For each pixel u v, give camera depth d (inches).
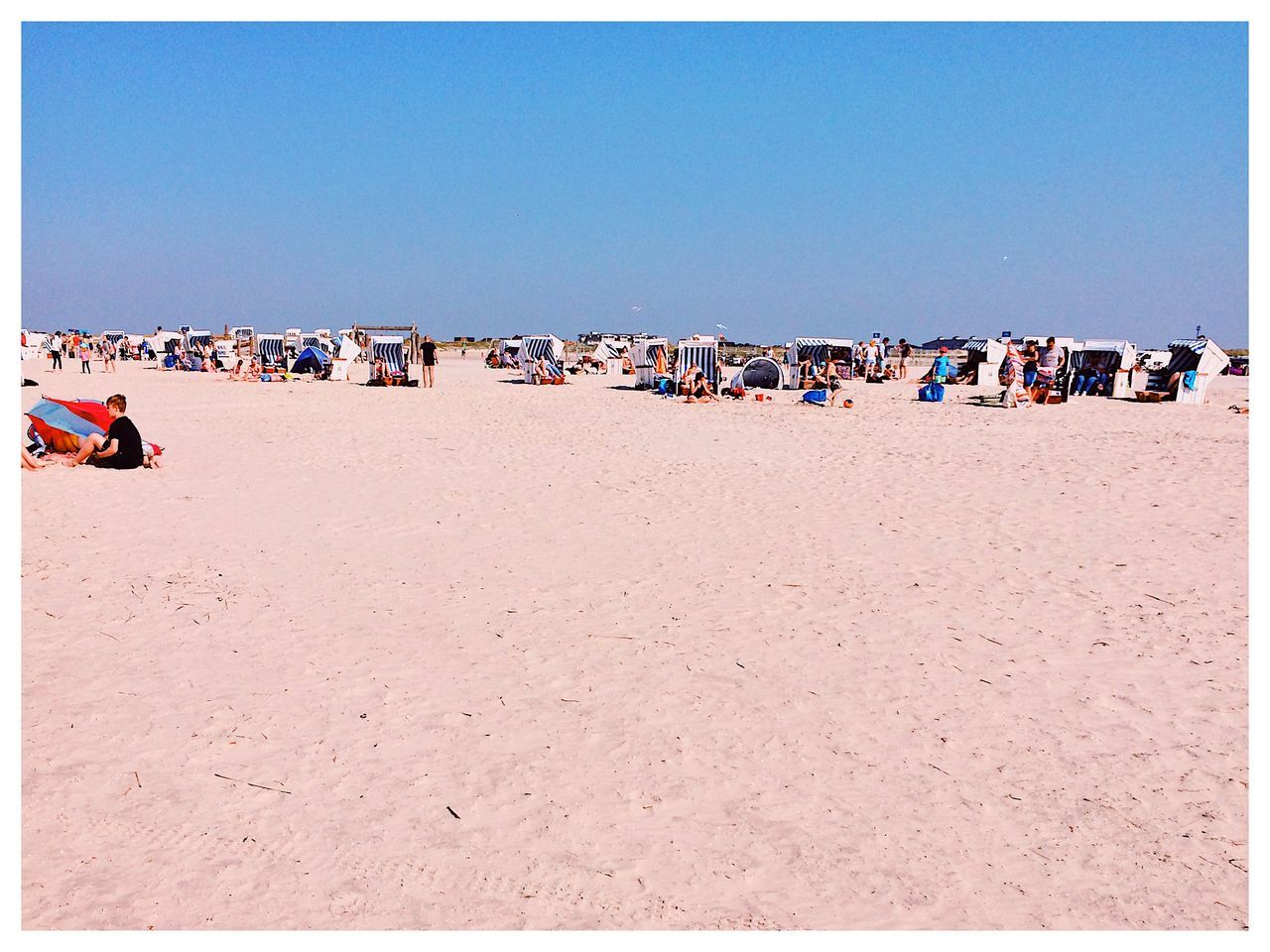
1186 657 221.9
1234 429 707.4
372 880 136.0
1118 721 189.2
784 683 207.6
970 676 211.5
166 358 1647.4
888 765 171.5
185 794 157.6
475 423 721.6
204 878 135.8
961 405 945.5
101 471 446.9
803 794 161.0
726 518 372.5
